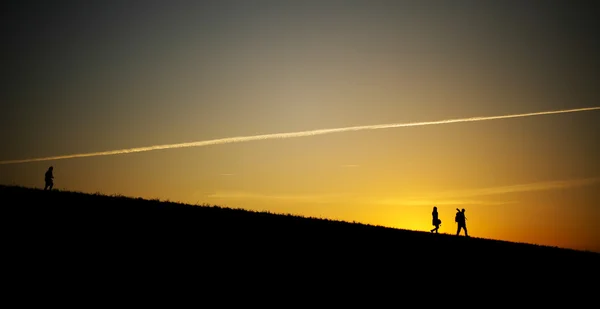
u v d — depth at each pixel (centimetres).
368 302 1556
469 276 2081
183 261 1634
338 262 1973
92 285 1302
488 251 2617
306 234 2353
